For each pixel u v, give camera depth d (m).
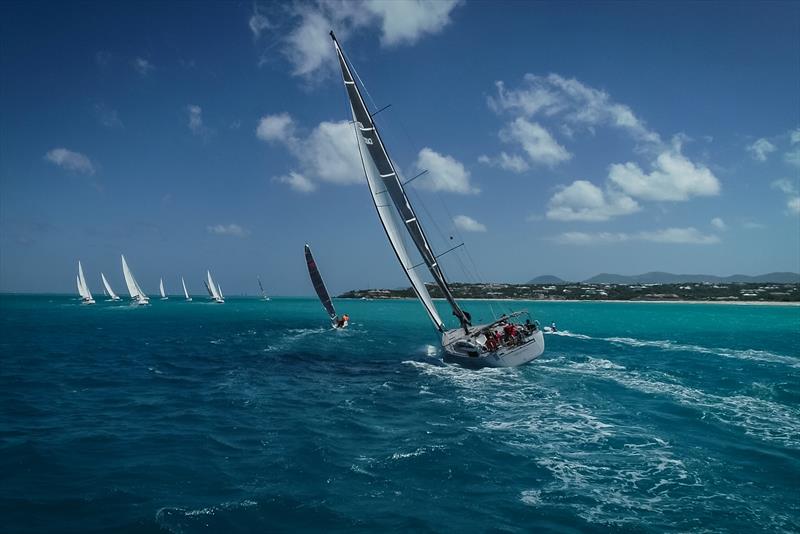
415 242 25.05
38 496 8.49
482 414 14.05
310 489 8.73
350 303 141.12
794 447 10.95
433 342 34.84
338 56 24.38
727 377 19.55
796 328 46.53
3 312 81.56
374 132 24.61
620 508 7.90
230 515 7.72
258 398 16.45
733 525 7.34
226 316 72.06
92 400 16.44
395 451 10.78
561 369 21.56
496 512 7.78
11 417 14.19
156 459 10.43
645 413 14.02
